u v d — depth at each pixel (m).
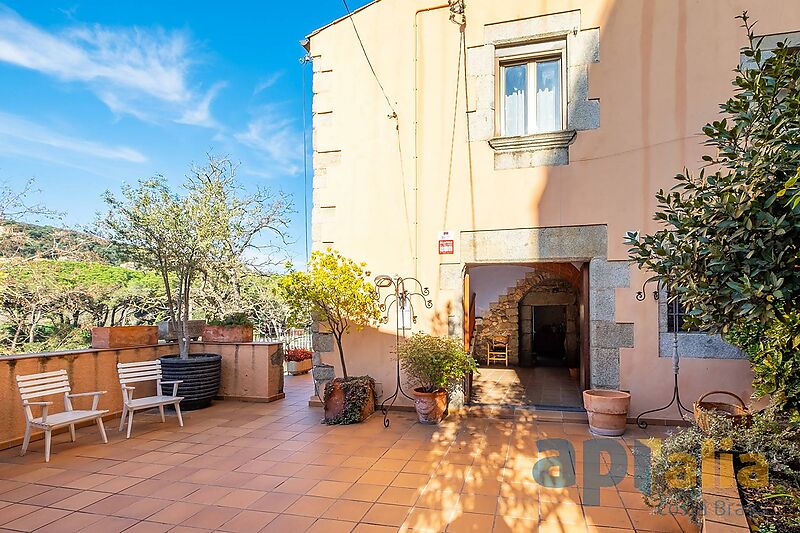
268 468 4.55
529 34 6.40
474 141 6.63
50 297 10.68
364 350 7.02
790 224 2.39
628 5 6.09
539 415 6.33
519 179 6.45
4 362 5.29
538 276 11.42
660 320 5.91
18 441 5.34
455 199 6.70
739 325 2.93
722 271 2.67
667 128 5.95
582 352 6.91
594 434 5.57
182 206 7.51
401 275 6.89
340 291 6.32
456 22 6.66
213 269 8.68
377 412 6.77
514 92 6.70
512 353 11.51
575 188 6.23
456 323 6.66
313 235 7.29
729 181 2.73
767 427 3.27
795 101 2.45
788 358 3.29
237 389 7.74
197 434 5.75
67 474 4.43
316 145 7.33
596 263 6.14
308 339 12.26
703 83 5.86
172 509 3.67
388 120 7.01
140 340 7.26
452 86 6.75
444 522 3.42
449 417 6.44
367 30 7.15
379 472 4.42
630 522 3.38
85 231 9.32
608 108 6.12
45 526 3.41
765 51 5.66
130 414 5.68
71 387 6.07
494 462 4.66
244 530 3.33
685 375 5.82
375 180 7.05
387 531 3.30
